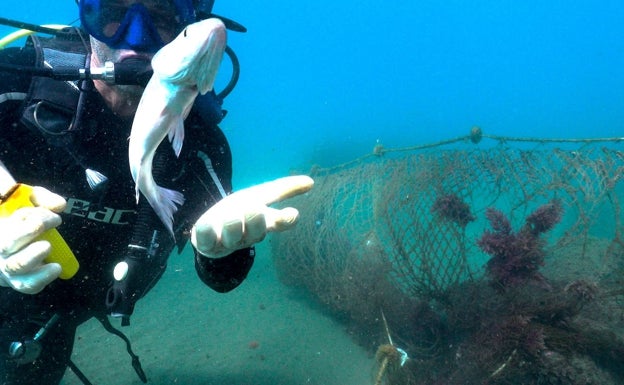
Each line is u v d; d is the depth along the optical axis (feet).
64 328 9.41
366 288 15.30
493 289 13.11
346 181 18.21
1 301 8.28
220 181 8.47
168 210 4.87
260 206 3.69
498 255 13.10
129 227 8.35
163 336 16.06
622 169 13.47
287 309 18.07
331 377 13.60
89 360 14.66
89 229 8.02
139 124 4.19
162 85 3.97
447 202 13.89
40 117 6.86
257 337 15.90
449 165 15.17
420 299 14.53
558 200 13.57
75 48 7.55
